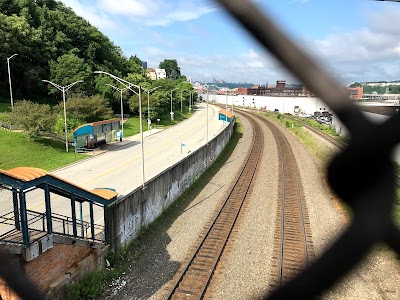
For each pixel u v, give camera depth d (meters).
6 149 28.70
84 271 10.24
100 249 11.16
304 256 12.16
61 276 9.48
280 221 15.57
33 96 58.69
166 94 69.06
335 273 9.46
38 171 8.91
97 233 12.67
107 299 9.80
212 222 15.20
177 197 18.97
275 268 11.31
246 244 13.21
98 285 10.21
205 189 21.12
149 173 24.94
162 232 14.55
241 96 109.88
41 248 8.73
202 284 10.38
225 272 11.14
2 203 15.83
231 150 35.69
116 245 12.05
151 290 10.13
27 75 54.75
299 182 22.41
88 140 33.72
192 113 80.44
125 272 11.30
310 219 15.89
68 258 9.81
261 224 15.27
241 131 51.22
